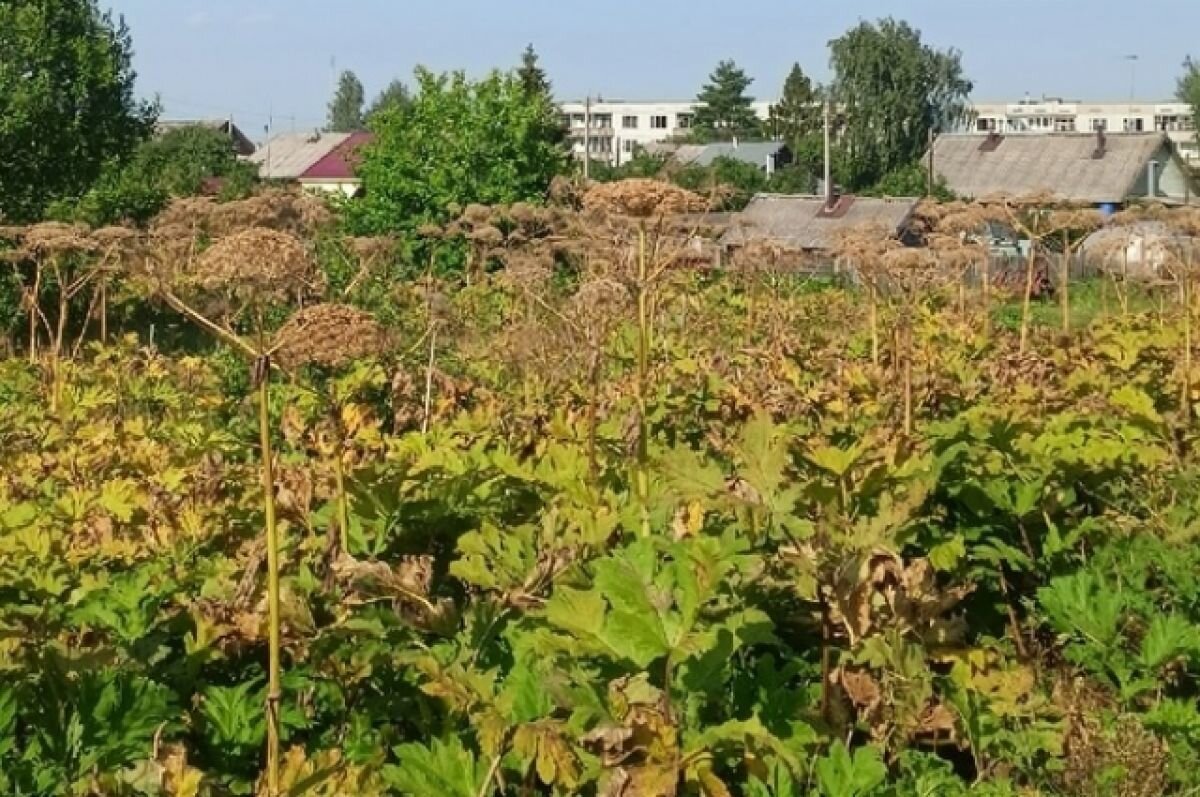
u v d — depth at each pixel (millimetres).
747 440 5887
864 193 70812
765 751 4449
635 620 4328
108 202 28266
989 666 5582
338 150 81562
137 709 4598
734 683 4898
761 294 17125
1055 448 7344
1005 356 11562
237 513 6457
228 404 10969
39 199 29203
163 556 6211
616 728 4188
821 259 19406
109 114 31156
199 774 4242
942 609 5465
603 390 9438
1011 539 6910
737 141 101625
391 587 5094
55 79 29984
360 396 9367
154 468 8172
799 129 110625
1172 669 5750
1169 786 5086
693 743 4227
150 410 11617
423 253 29656
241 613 5047
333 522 5867
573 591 4418
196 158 55031
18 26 29234
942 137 70688
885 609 5305
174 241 13906
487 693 4582
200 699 4957
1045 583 6695
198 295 9180
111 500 7145
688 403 9109
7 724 4457
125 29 32031
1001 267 22516
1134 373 10508
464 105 30953
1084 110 155000
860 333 13258
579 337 9469
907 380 8438
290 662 5230
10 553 5992
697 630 4398
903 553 6344
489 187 30406
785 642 5605
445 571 6203
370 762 4438
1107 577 6566
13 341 20609
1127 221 14875
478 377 11422
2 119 28297
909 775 5059
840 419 8992
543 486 6559
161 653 4969
